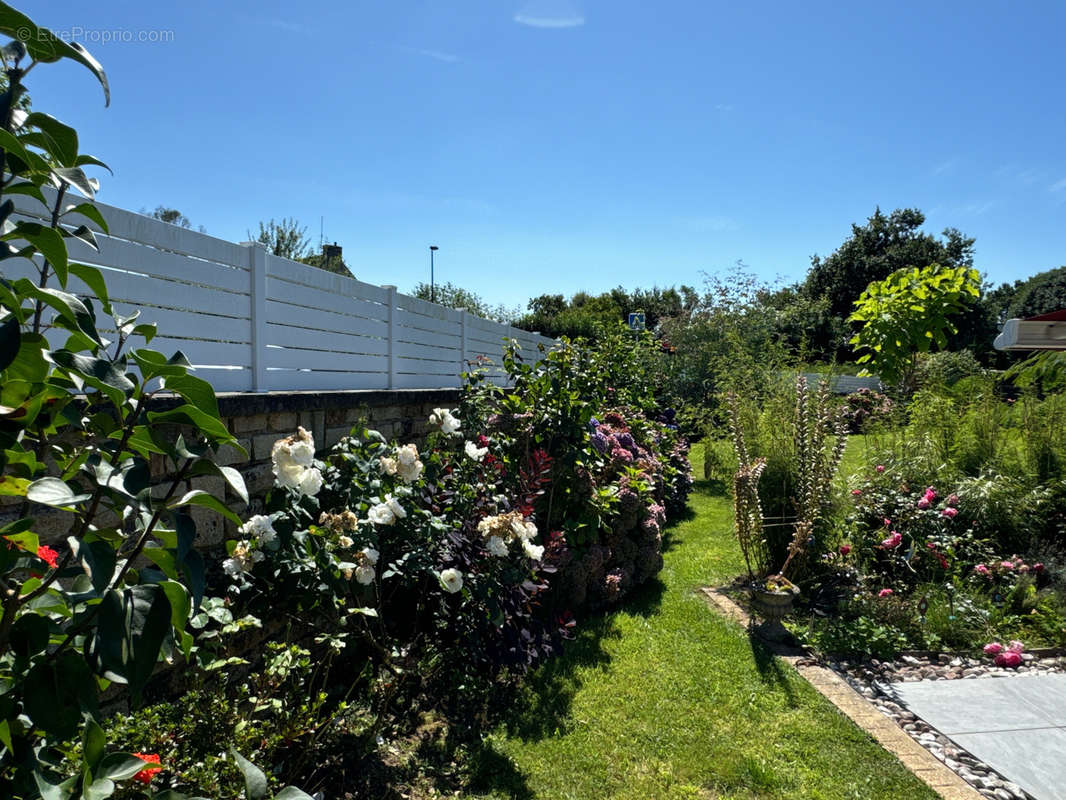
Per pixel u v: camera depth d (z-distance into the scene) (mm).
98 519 2486
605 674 3965
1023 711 3568
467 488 4109
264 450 3621
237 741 2318
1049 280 32625
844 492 5922
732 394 7363
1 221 1042
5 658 1122
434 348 6785
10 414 1082
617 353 8711
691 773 3004
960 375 8836
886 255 30688
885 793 2844
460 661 3789
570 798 2822
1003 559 5543
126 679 929
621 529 5320
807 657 4316
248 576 2986
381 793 2785
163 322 3271
